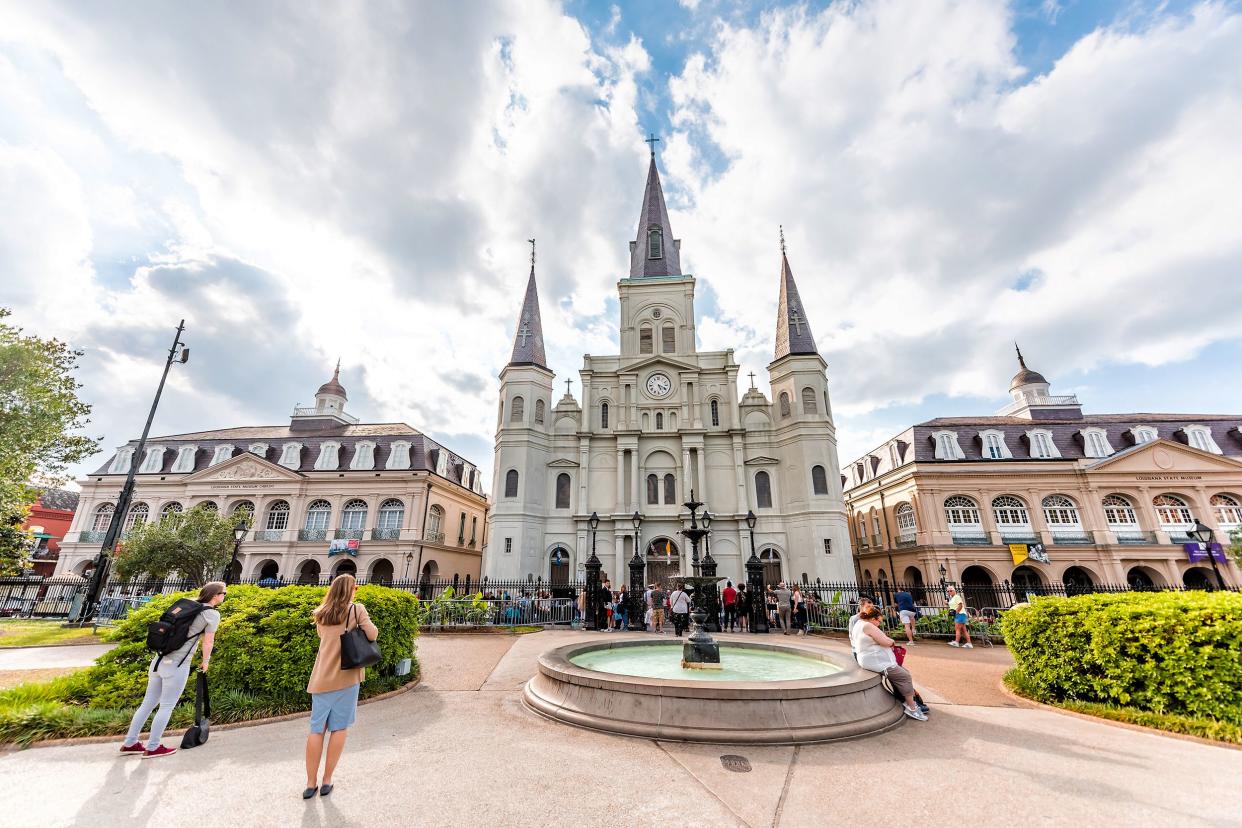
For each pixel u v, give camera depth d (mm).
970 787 5148
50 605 24484
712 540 32062
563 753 5961
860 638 8148
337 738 4801
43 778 4980
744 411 35281
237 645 7895
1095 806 4742
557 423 35750
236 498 36531
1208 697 7191
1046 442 34875
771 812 4551
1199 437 34562
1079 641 8562
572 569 32094
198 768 5332
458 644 14836
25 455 18031
